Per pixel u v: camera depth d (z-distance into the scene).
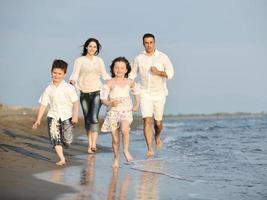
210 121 40.41
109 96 10.43
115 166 9.98
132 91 10.62
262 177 8.95
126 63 10.45
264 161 10.88
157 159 11.45
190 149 13.56
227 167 10.08
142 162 10.91
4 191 6.97
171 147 14.27
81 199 6.88
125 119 10.27
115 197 7.19
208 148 13.72
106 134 20.86
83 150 13.34
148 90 12.85
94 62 12.95
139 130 24.89
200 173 9.37
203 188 7.97
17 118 22.05
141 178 8.79
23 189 7.18
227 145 14.55
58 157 11.17
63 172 9.13
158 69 12.80
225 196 7.44
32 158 10.73
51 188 7.43
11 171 8.77
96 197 7.08
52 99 10.29
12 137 14.73
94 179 8.55
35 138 15.24
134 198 7.18
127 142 10.36
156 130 13.70
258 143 15.13
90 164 10.47
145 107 12.75
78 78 13.02
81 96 13.00
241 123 31.44
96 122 12.82
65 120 10.30
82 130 21.73
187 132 22.00
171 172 9.47
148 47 12.76
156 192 7.63
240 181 8.58
